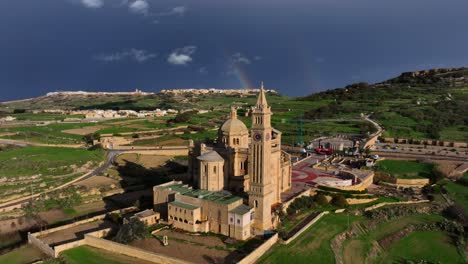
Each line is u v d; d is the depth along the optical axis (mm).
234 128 126500
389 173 161625
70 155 190875
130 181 165000
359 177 152750
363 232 115312
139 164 192000
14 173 161750
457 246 111000
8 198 140125
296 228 111125
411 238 115500
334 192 136750
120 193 152500
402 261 104250
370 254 104750
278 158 121062
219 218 105562
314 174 161375
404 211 129000
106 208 136625
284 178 135875
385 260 104562
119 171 179375
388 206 132750
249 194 106188
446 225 120062
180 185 122938
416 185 152875
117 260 92000
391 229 119438
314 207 128250
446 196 138500
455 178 153500
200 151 127500
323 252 97875
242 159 121875
